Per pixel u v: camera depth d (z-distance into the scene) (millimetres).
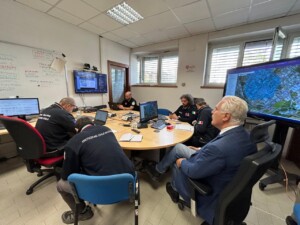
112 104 3658
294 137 2488
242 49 3293
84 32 3395
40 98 2764
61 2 2344
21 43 2441
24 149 1520
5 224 1278
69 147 1024
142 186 1807
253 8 2391
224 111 1026
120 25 3146
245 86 2389
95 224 1296
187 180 1169
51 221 1312
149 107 2369
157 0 2246
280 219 1415
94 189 875
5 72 2303
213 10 2482
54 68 2914
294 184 1897
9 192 1654
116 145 1126
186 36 3691
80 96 3514
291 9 2383
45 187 1745
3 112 2043
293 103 1641
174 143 1548
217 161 909
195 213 1081
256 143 868
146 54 4926
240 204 917
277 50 2615
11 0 2275
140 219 1357
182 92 3973
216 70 3639
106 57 4004
